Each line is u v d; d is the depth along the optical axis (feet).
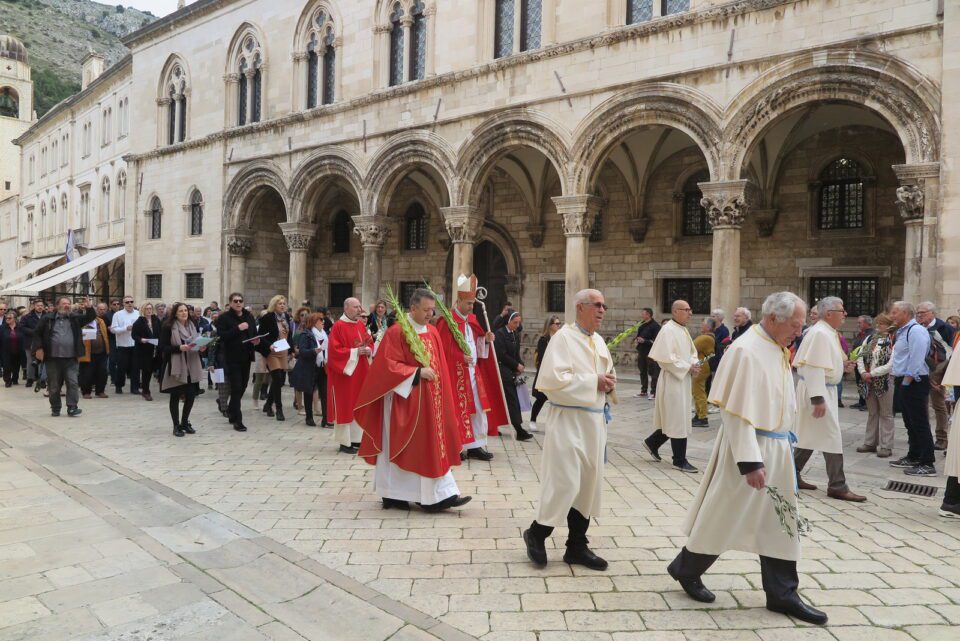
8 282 136.67
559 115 51.19
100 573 15.03
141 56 91.61
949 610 13.51
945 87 35.50
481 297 30.09
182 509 19.89
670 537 17.99
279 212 82.17
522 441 31.91
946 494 20.25
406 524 18.92
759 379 12.82
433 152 59.21
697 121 44.45
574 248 50.42
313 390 35.40
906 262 37.17
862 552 17.03
